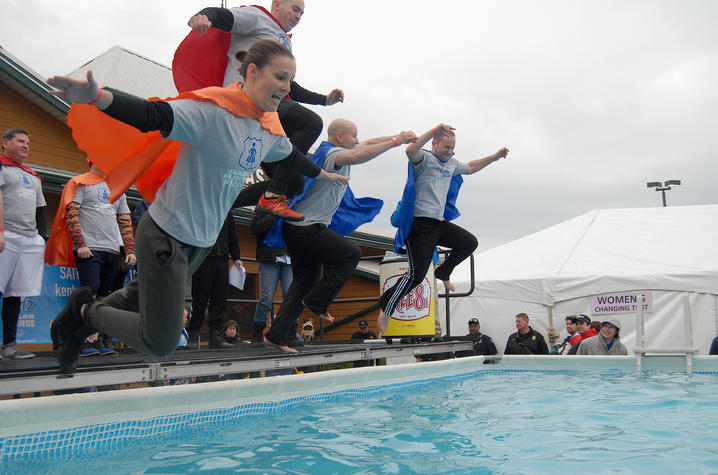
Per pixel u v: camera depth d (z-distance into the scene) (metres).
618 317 10.30
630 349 10.11
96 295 4.64
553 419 3.53
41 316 4.84
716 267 10.02
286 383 3.90
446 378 5.95
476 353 10.37
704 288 9.86
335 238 4.69
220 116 2.33
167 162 2.59
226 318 10.80
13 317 4.18
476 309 11.33
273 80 2.38
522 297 10.98
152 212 2.42
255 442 2.87
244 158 2.49
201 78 3.84
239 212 10.19
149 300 2.36
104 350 4.72
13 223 4.09
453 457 2.57
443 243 6.34
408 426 3.30
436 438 2.99
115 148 2.42
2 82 8.27
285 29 4.04
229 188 2.51
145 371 3.56
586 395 4.58
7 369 3.03
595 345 7.41
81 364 3.46
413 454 2.63
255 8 3.81
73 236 4.45
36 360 3.89
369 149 4.35
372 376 4.81
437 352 7.17
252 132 2.49
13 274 4.08
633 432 3.10
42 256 4.25
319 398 4.22
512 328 11.01
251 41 3.79
